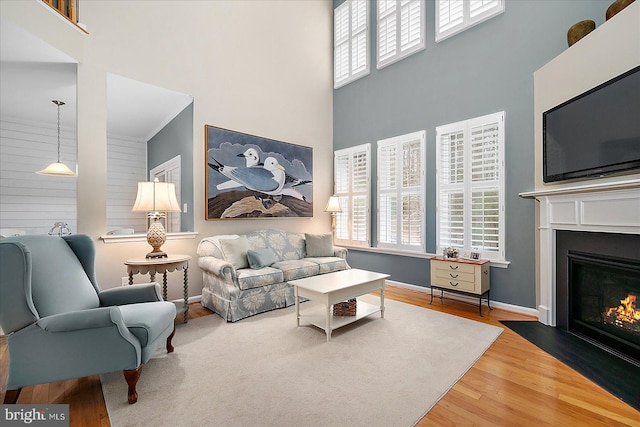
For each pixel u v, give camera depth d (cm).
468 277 340
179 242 376
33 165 487
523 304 337
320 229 551
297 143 512
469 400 179
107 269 325
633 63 218
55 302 182
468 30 389
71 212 518
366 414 166
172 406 173
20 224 474
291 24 506
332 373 208
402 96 462
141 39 350
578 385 193
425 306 361
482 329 287
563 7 312
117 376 205
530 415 165
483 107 372
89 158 313
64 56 292
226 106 422
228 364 221
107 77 334
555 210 289
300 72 518
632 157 212
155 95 389
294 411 168
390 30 478
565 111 271
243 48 443
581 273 271
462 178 386
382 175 484
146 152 609
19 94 386
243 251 372
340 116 560
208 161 397
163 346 250
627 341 229
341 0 562
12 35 255
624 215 225
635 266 221
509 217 348
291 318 319
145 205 297
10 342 163
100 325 168
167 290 365
